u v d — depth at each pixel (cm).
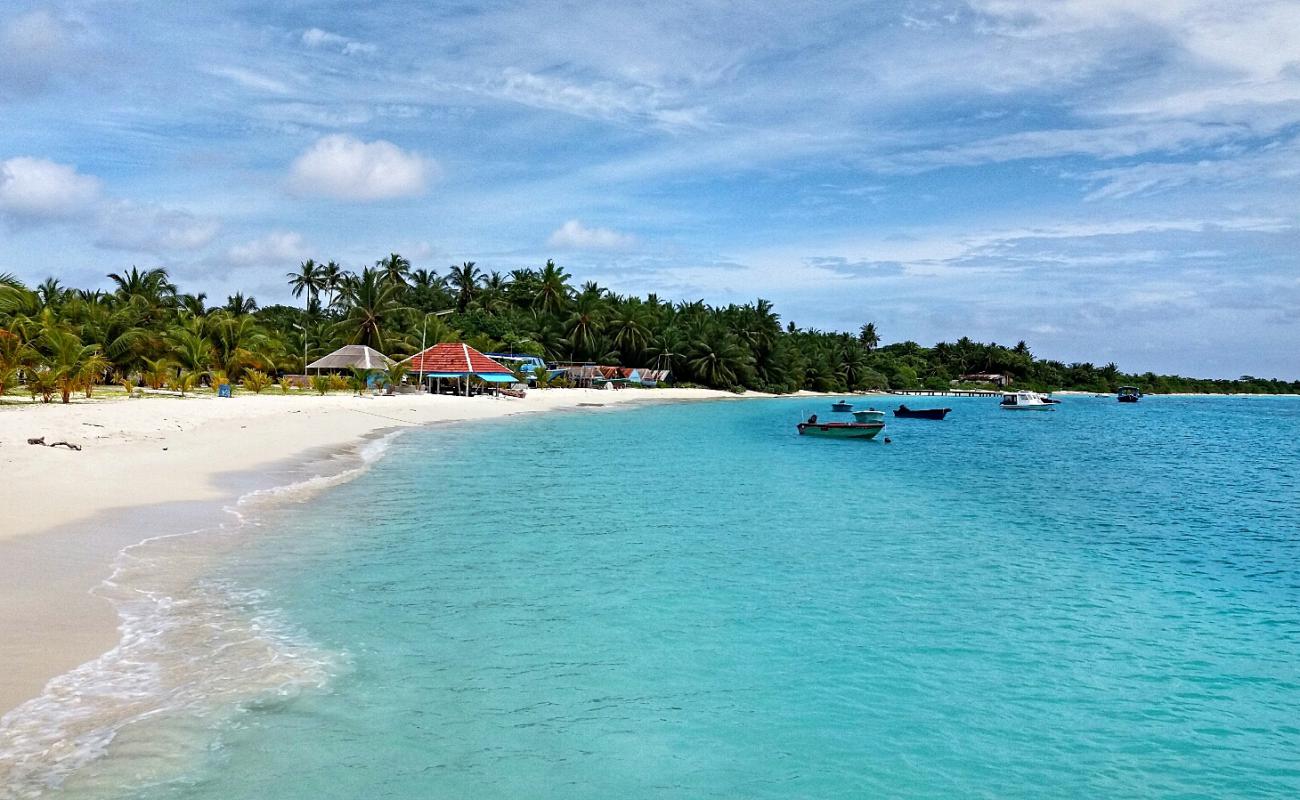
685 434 4522
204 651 852
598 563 1359
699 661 925
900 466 3316
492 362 7200
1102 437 5631
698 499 2134
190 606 996
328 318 9400
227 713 719
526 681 841
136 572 1113
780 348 12550
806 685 869
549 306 10569
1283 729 801
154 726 679
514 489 2164
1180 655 1020
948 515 2078
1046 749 744
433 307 10225
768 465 3103
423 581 1193
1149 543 1802
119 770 606
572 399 7994
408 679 824
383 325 7606
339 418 4203
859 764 701
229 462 2272
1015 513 2169
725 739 734
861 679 893
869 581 1326
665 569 1341
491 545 1458
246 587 1101
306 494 1894
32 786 577
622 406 7694
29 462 1869
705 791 642
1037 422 7619
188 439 2697
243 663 830
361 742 684
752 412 7475
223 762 633
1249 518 2189
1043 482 2930
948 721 795
